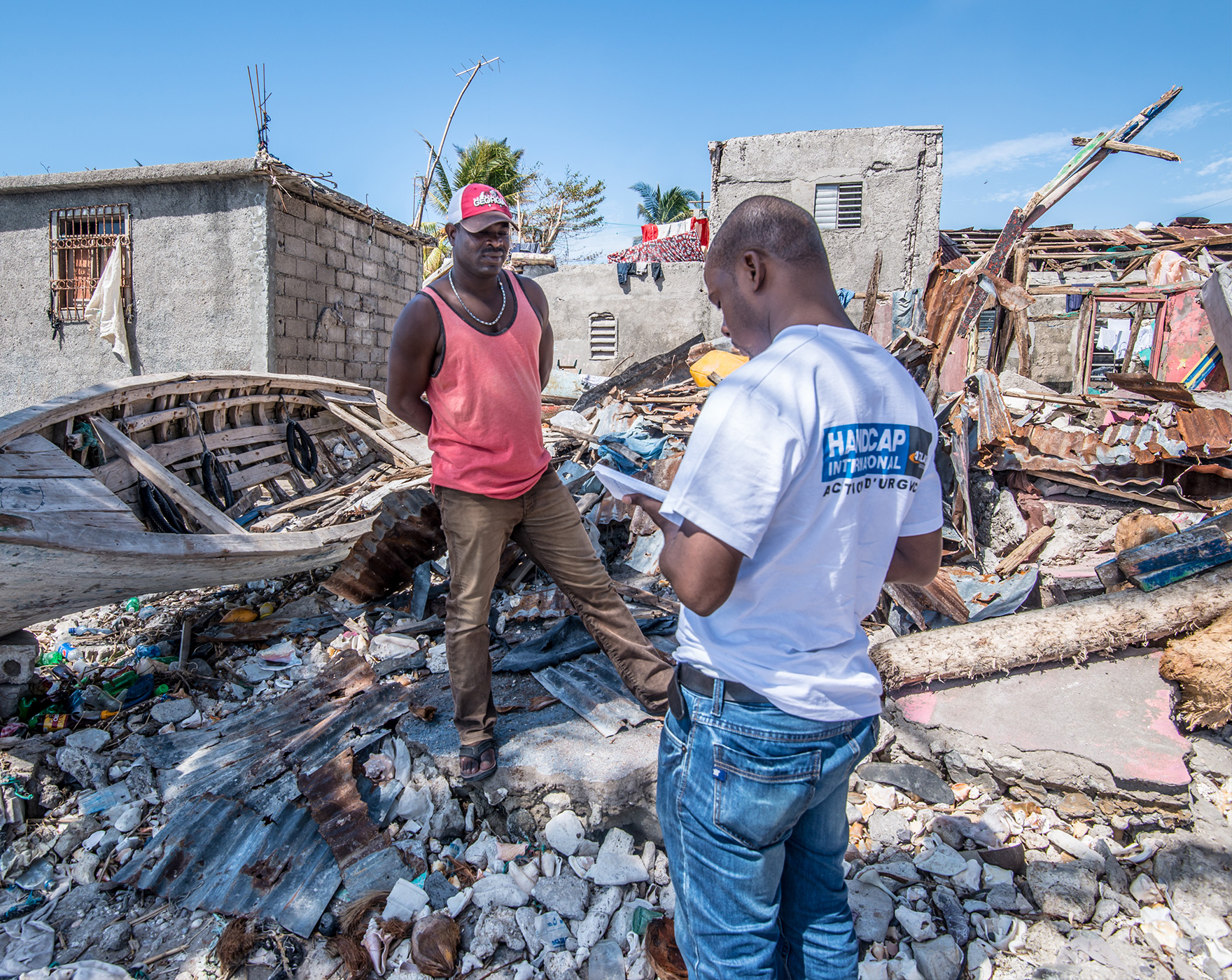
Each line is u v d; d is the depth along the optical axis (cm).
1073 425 544
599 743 258
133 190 944
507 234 221
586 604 259
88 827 254
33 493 274
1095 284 1602
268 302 919
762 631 117
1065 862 236
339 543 399
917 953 205
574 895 223
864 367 113
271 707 317
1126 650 296
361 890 222
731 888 120
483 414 222
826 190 1502
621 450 562
